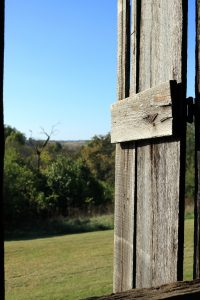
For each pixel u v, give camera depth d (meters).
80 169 31.16
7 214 26.91
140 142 2.81
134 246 2.87
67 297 8.73
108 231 20.67
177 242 2.28
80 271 11.29
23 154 41.50
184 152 2.28
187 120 2.31
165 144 2.44
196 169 2.29
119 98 3.21
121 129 3.04
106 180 37.81
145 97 2.62
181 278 2.27
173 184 2.34
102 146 41.72
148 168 2.68
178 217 2.28
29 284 10.26
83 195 30.61
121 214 3.15
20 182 28.00
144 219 2.72
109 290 9.12
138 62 2.91
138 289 1.67
